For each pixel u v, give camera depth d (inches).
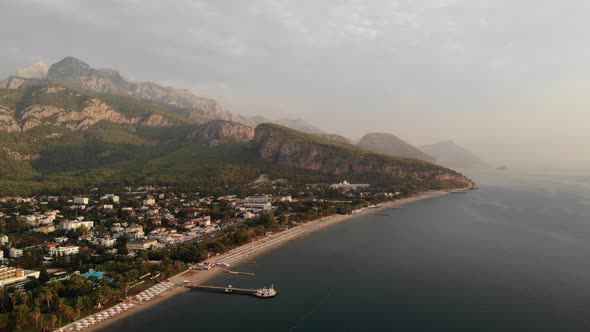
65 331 7121.1
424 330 7372.1
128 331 7268.7
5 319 7017.7
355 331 7377.0
